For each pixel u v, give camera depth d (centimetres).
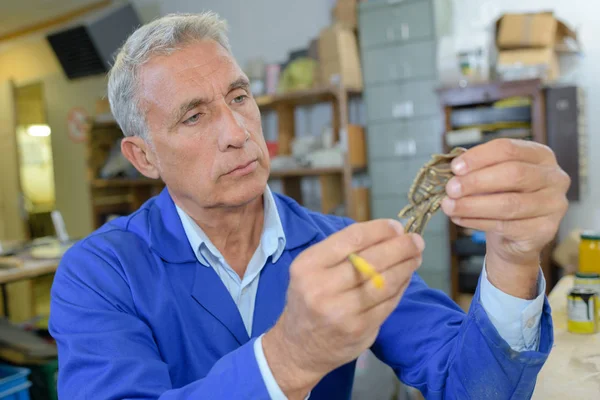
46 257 265
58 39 505
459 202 58
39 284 406
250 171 93
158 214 105
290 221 108
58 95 572
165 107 91
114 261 97
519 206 58
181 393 65
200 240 98
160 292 95
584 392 90
